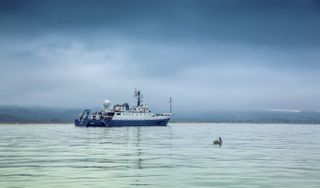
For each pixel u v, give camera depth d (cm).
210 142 12475
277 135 19188
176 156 7875
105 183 4706
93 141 13100
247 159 7312
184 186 4497
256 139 14900
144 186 4503
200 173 5462
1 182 4747
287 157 7719
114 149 9738
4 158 7512
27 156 7919
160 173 5491
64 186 4500
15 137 16000
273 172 5547
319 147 10544
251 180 4875
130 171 5709
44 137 15888
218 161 6944
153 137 15612
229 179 4947
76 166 6309
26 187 4422
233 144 11719
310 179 4953
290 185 4538
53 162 6862
